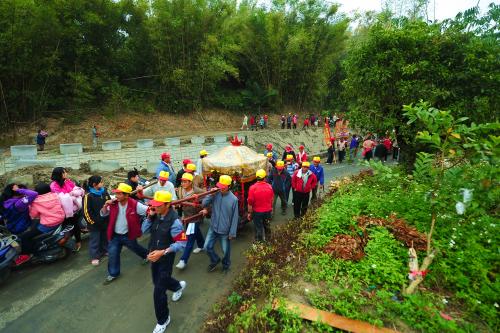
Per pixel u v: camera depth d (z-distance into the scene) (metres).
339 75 34.38
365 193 7.19
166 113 25.19
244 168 7.15
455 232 4.79
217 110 28.86
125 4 20.94
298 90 32.09
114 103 21.77
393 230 5.08
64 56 19.02
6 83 16.27
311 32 28.06
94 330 3.90
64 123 19.08
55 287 4.86
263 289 4.08
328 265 4.34
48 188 5.55
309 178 7.36
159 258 3.91
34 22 15.23
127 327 3.97
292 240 5.43
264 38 27.67
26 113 17.53
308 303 3.68
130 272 5.36
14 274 5.23
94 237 5.58
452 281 3.95
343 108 30.12
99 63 21.81
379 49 8.19
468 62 7.34
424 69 7.38
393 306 3.46
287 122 27.38
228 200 5.18
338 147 17.47
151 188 7.39
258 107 30.50
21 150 12.34
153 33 22.22
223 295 4.65
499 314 3.42
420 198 5.98
